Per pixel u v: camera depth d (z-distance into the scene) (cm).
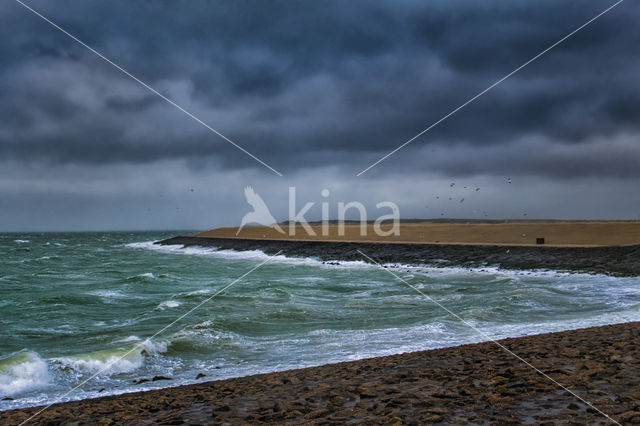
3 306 2500
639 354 991
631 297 2403
